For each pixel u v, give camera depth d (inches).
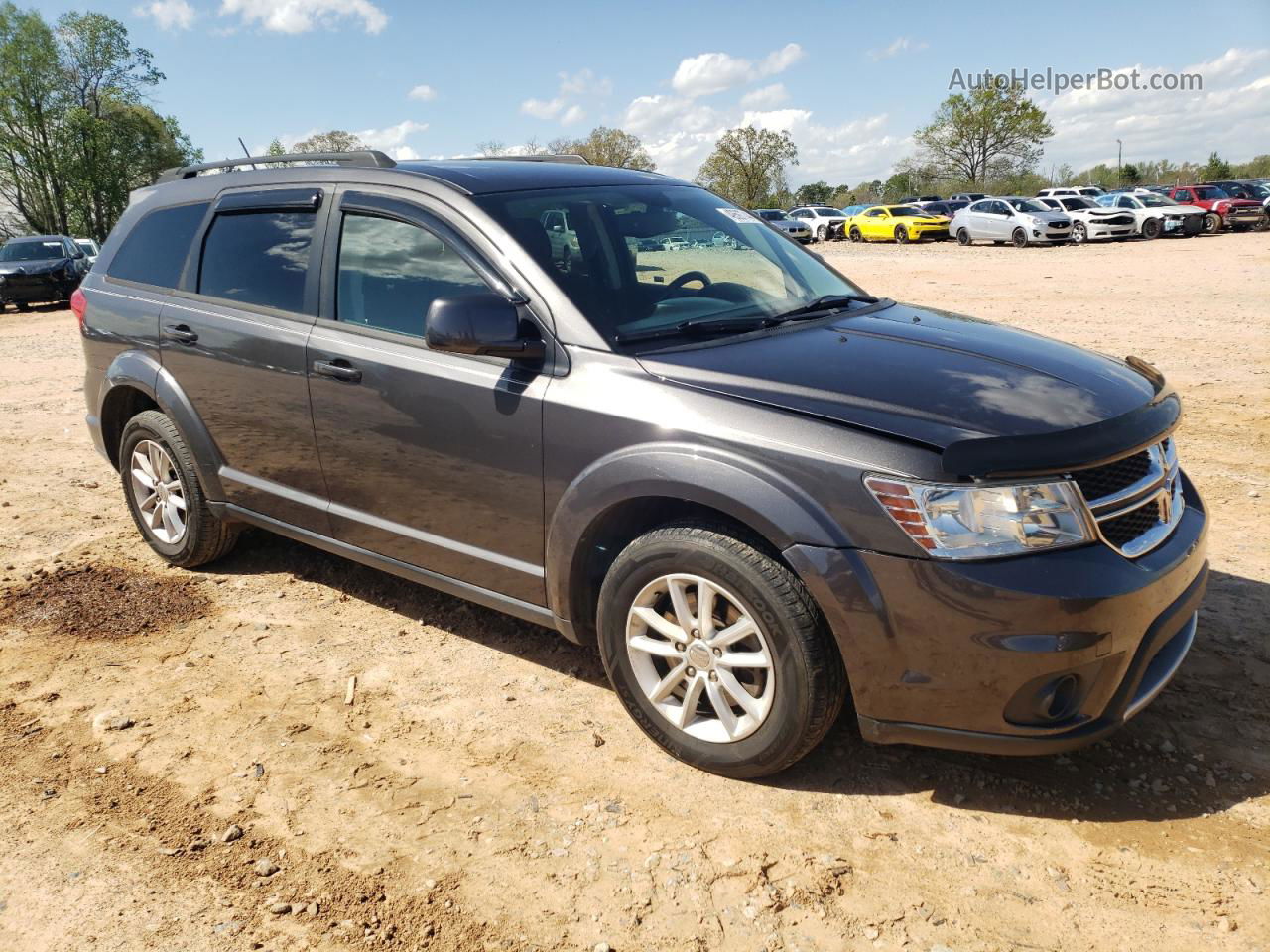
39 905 102.1
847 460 104.7
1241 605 160.1
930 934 95.2
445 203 140.9
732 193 2913.4
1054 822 110.7
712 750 119.3
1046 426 105.3
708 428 112.4
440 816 114.7
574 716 135.7
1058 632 99.9
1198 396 306.5
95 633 164.7
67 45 2140.7
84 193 2217.0
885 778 119.3
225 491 174.9
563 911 99.4
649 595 121.0
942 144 2581.2
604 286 133.2
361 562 156.5
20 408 355.9
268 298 161.8
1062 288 638.5
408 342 141.4
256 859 108.2
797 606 108.2
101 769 125.8
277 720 136.3
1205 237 1149.7
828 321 139.9
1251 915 95.9
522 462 128.7
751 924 97.2
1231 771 118.2
